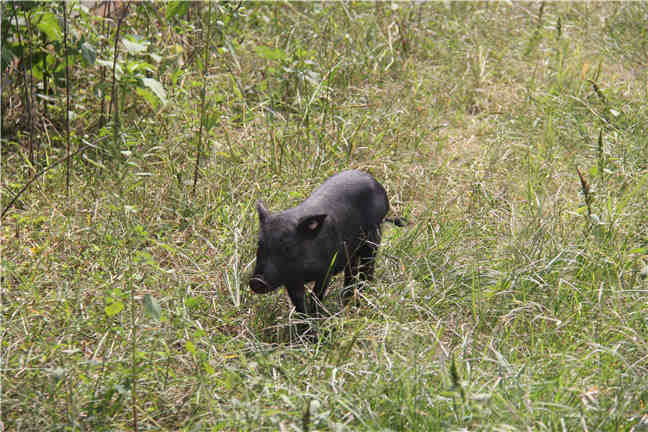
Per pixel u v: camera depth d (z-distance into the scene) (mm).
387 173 10797
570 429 5574
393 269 8273
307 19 14906
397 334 6867
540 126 12789
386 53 14742
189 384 6379
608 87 13641
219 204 9305
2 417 5887
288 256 7070
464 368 6312
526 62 15742
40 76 10883
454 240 8805
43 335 6910
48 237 8656
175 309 7305
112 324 7020
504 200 10109
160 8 12656
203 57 12242
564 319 7348
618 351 6703
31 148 10297
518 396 5832
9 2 9922
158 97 10070
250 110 11312
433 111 13070
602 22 17406
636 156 11031
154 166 10500
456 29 16359
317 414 5539
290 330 7059
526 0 18547
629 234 8617
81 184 9930
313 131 11430
